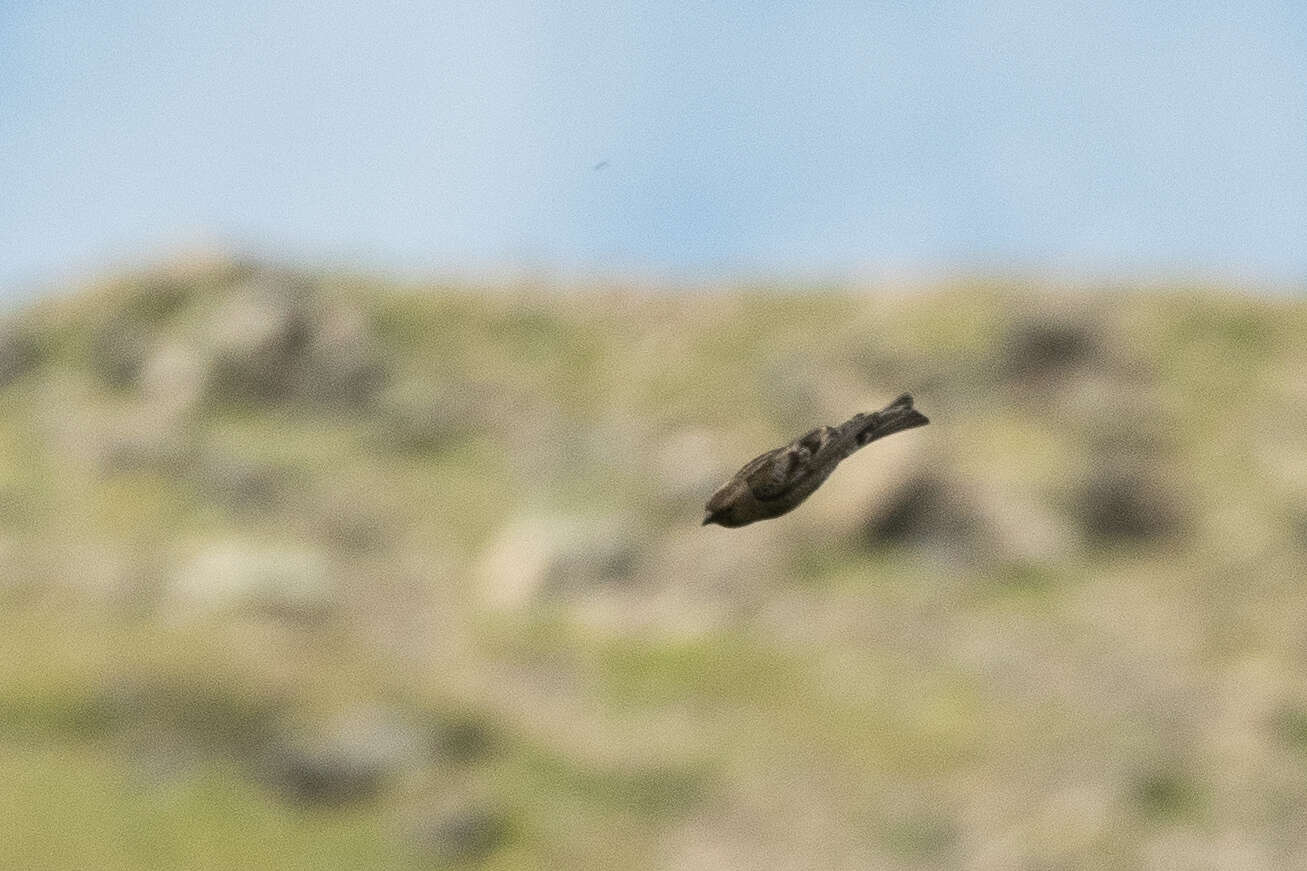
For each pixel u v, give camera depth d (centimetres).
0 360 7138
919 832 4034
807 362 7150
